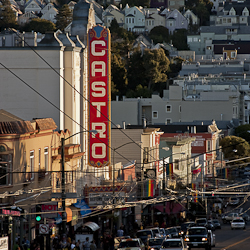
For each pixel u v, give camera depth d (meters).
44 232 99.25
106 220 148.62
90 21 177.00
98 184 153.00
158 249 116.00
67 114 154.75
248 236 155.75
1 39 164.88
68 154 133.25
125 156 196.00
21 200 110.50
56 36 156.75
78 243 111.94
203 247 122.06
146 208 179.00
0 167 105.88
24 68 151.62
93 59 158.88
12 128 107.62
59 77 151.12
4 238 90.06
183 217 199.25
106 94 157.62
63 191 102.38
